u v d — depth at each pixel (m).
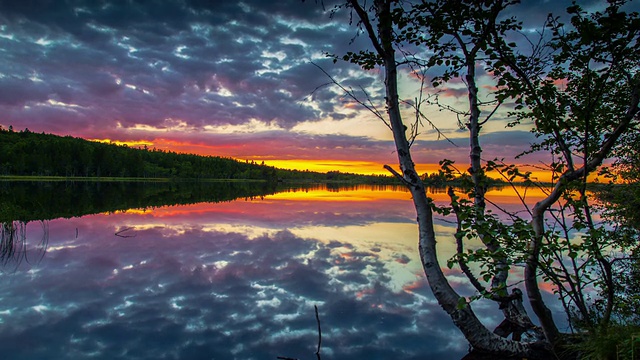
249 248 11.03
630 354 2.86
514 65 2.98
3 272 8.44
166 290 7.28
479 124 4.56
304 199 33.22
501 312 5.92
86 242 11.91
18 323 5.74
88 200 28.41
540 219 3.29
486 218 3.20
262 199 32.78
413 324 5.72
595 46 2.55
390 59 3.94
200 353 4.89
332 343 5.13
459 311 3.83
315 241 12.15
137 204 26.05
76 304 6.54
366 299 6.77
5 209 17.25
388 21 3.63
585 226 2.86
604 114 3.54
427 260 3.94
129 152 112.06
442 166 3.49
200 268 8.83
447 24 3.42
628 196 5.07
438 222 15.32
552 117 3.05
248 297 6.90
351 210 22.42
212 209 22.86
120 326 5.68
